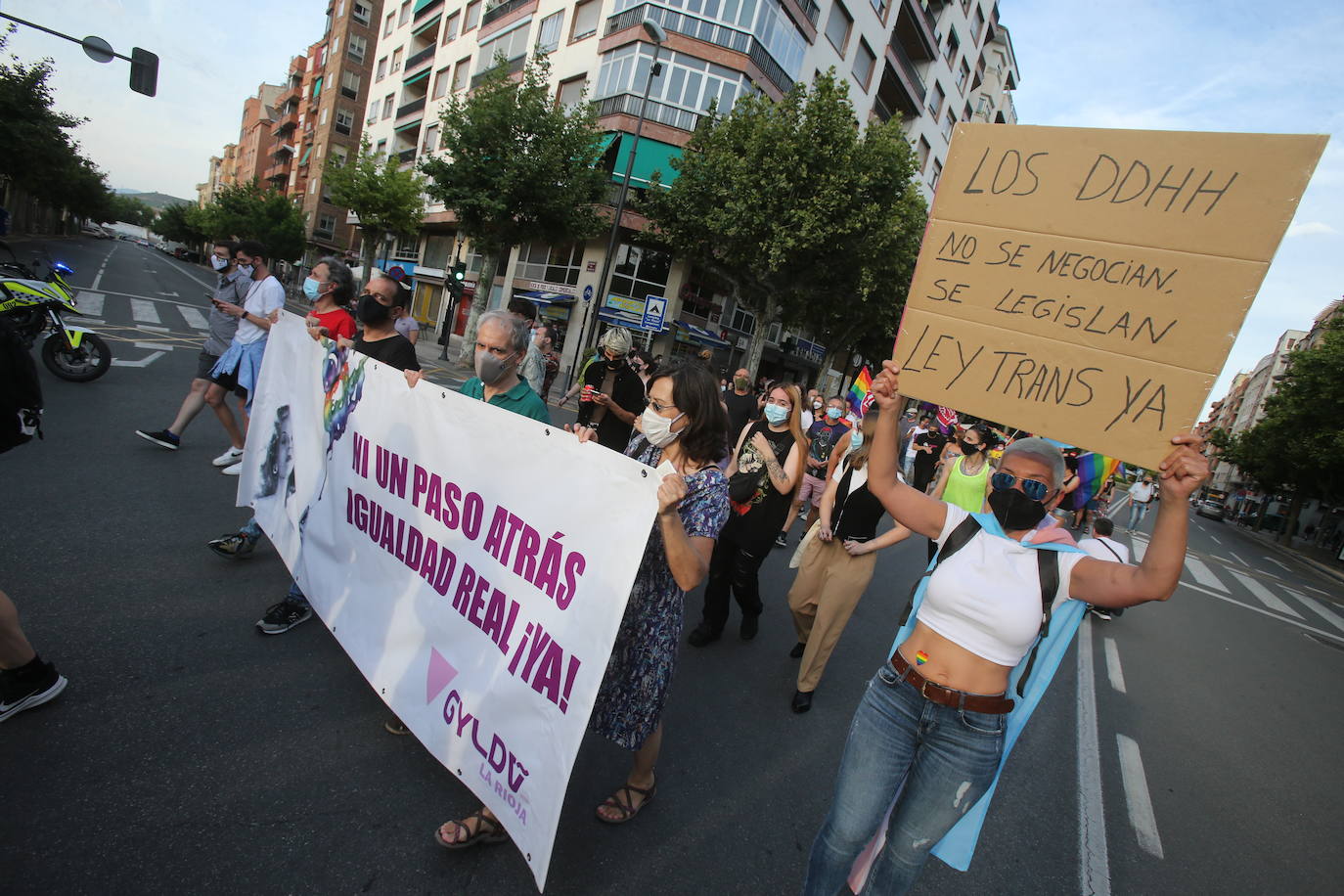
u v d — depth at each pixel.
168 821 1.90
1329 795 3.95
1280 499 39.44
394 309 3.27
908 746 1.82
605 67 21.72
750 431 3.93
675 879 2.13
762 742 3.09
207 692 2.48
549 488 1.95
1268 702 5.59
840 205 14.80
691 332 23.17
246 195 51.00
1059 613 1.79
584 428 1.91
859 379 6.85
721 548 3.95
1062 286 1.79
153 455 4.98
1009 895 2.44
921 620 1.86
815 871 1.87
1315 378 25.70
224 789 2.05
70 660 2.48
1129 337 1.69
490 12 27.77
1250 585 13.60
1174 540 1.50
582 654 1.76
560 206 16.44
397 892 1.83
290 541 3.11
